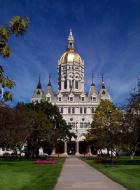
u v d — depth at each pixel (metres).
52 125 106.75
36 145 104.31
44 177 37.34
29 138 97.62
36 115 96.12
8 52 18.52
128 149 98.12
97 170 50.38
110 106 105.38
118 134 80.88
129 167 57.41
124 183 30.34
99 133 91.38
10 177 38.50
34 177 38.47
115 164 68.81
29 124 87.69
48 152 176.50
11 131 78.50
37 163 74.06
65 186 28.73
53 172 45.41
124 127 77.94
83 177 37.81
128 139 77.88
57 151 187.38
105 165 64.88
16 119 80.00
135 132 74.88
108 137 82.62
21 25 18.77
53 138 106.56
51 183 30.38
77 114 197.50
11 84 18.81
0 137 77.25
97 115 104.88
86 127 195.88
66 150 185.12
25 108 101.19
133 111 75.94
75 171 48.16
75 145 192.62
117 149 97.75
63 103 199.12
